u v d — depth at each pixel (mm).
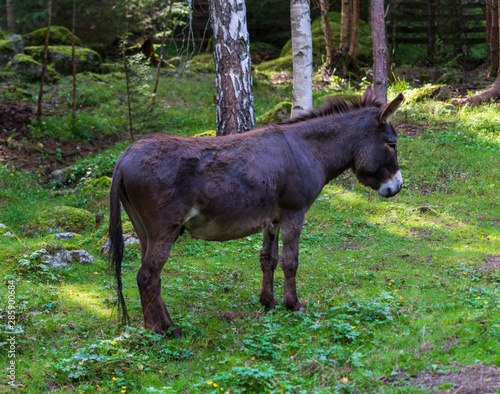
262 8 23469
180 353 4523
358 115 5598
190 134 13016
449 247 7445
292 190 5207
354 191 10367
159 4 18344
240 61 8367
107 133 13398
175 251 7688
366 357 4074
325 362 4004
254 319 5129
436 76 18125
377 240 8117
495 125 12742
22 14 21016
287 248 5285
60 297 5758
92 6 20031
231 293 6152
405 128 12906
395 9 20484
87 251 7523
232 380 3877
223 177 4848
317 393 3514
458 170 10883
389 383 3633
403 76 17438
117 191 4758
